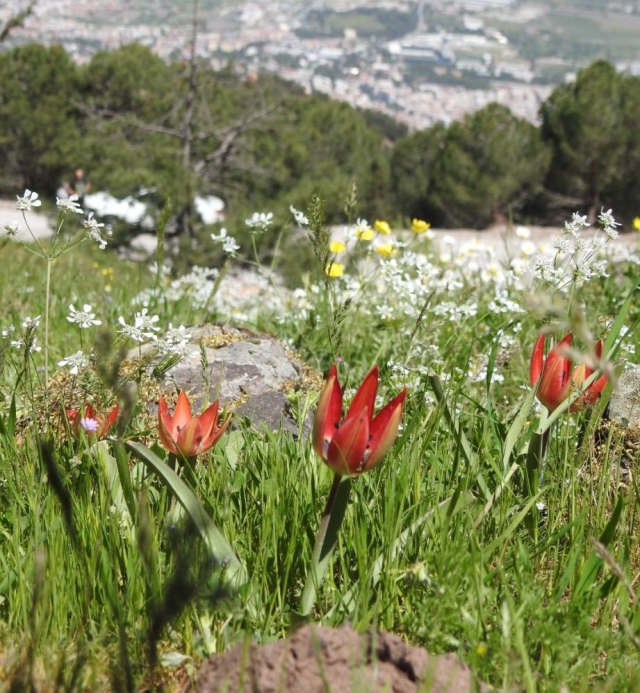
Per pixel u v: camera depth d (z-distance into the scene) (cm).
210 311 164
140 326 96
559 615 76
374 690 69
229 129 676
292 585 81
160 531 82
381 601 78
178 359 95
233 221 577
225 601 73
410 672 70
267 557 81
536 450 90
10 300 169
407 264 149
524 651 70
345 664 70
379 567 80
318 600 81
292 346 139
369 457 74
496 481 92
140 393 98
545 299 71
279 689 69
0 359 96
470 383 119
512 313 145
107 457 87
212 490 86
